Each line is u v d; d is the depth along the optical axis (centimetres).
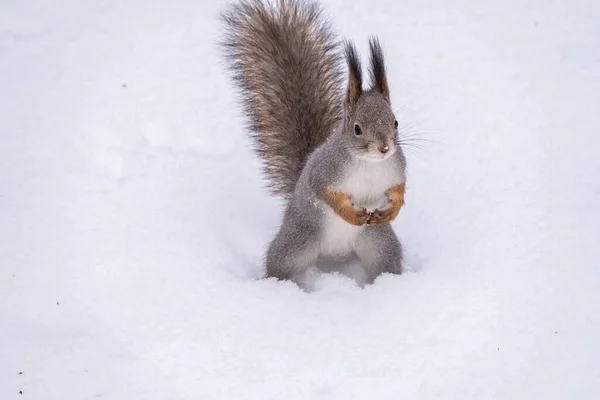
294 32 1320
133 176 1271
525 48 1570
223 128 1415
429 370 914
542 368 917
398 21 1653
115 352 934
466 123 1387
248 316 989
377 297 1016
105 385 891
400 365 920
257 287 1038
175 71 1545
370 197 1042
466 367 919
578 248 1095
